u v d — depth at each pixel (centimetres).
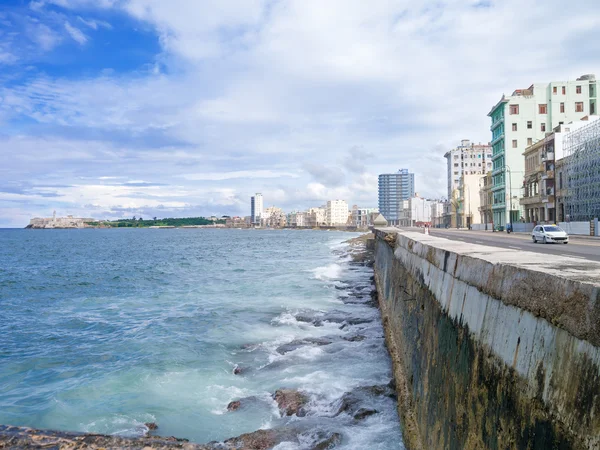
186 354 1619
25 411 1158
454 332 621
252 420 1080
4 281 3991
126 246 10369
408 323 1139
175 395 1244
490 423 436
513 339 414
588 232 4200
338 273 3938
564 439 303
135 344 1773
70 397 1245
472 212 10925
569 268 425
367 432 954
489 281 504
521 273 427
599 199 4241
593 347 292
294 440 941
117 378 1386
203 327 2019
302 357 1503
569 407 304
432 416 691
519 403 378
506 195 7488
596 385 279
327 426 988
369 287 3008
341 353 1527
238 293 2966
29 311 2573
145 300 2859
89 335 1948
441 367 675
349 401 1104
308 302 2528
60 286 3650
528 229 5962
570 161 4947
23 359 1602
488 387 453
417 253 1134
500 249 798
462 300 600
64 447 684
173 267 5100
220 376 1385
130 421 1091
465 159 15100
